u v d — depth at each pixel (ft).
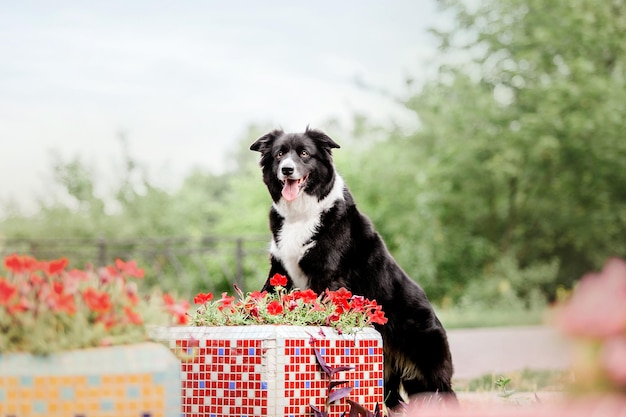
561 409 4.53
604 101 79.97
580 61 78.95
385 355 18.95
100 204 80.28
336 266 19.06
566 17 81.97
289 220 19.71
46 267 10.53
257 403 12.23
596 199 85.81
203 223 87.71
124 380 9.90
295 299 14.01
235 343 12.46
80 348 9.95
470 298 77.51
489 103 80.89
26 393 9.71
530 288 82.53
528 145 80.38
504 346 39.37
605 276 4.29
